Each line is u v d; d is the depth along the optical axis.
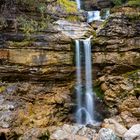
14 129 11.93
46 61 13.52
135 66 13.99
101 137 11.18
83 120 13.55
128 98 13.27
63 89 13.76
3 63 13.26
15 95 13.03
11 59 13.27
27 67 13.33
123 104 13.23
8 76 13.25
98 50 14.06
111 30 13.96
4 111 12.36
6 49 13.24
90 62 14.12
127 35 13.91
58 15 14.74
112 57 13.98
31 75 13.42
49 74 13.59
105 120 12.54
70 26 14.63
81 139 11.34
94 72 14.18
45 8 14.33
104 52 14.03
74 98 13.67
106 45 13.98
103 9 16.62
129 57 13.95
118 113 13.30
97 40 13.99
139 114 12.88
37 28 13.59
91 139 11.44
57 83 13.80
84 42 14.05
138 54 13.96
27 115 12.62
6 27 13.28
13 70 13.21
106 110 13.50
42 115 12.79
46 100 13.30
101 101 13.73
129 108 13.12
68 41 13.75
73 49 13.85
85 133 11.78
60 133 11.64
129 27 13.92
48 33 13.70
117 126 11.98
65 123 13.11
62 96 13.44
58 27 14.22
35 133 11.80
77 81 14.01
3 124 11.97
